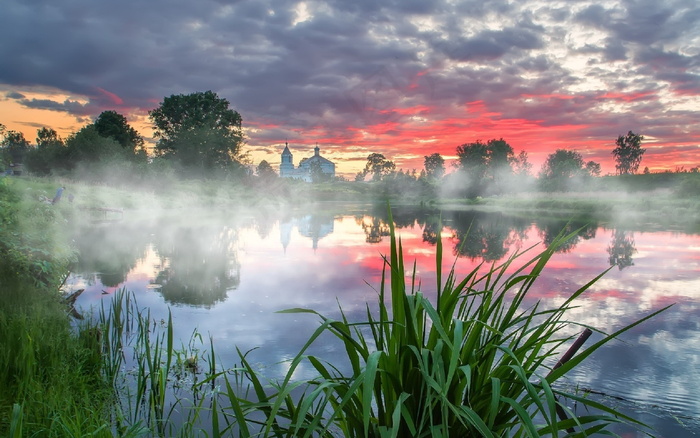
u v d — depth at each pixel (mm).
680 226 21203
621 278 8344
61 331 4043
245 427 1583
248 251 11891
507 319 1679
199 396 3432
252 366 4062
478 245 13672
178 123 66375
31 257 6004
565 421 1530
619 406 3314
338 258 10875
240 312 5957
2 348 3184
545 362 4145
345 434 1726
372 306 6285
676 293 7141
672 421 3057
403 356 1562
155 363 3270
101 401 3172
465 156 60656
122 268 9242
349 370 3934
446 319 1577
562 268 9461
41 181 26766
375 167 79312
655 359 4258
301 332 5070
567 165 50781
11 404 2672
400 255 1572
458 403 1554
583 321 5598
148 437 2715
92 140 40375
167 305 6336
